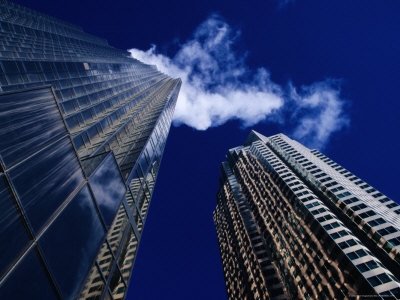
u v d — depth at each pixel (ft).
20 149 26.37
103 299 45.44
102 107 145.69
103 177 46.70
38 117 31.58
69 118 101.19
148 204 90.02
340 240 142.61
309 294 146.72
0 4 243.60
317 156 305.32
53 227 28.22
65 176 33.50
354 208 173.17
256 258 215.72
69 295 27.76
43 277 24.68
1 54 124.88
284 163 282.56
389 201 202.18
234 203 335.06
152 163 107.14
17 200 23.97
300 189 206.90
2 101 25.89
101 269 47.57
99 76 184.75
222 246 348.79
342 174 257.55
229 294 274.98
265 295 184.44
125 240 64.13
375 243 147.02
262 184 277.03
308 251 162.09
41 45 188.44
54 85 120.06
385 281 111.45
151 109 203.51
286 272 180.45
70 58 204.03
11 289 20.30
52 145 32.65
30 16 283.79
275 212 227.20
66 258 29.22
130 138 118.83
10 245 21.68
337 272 131.44
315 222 165.99
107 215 43.32
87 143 93.50
